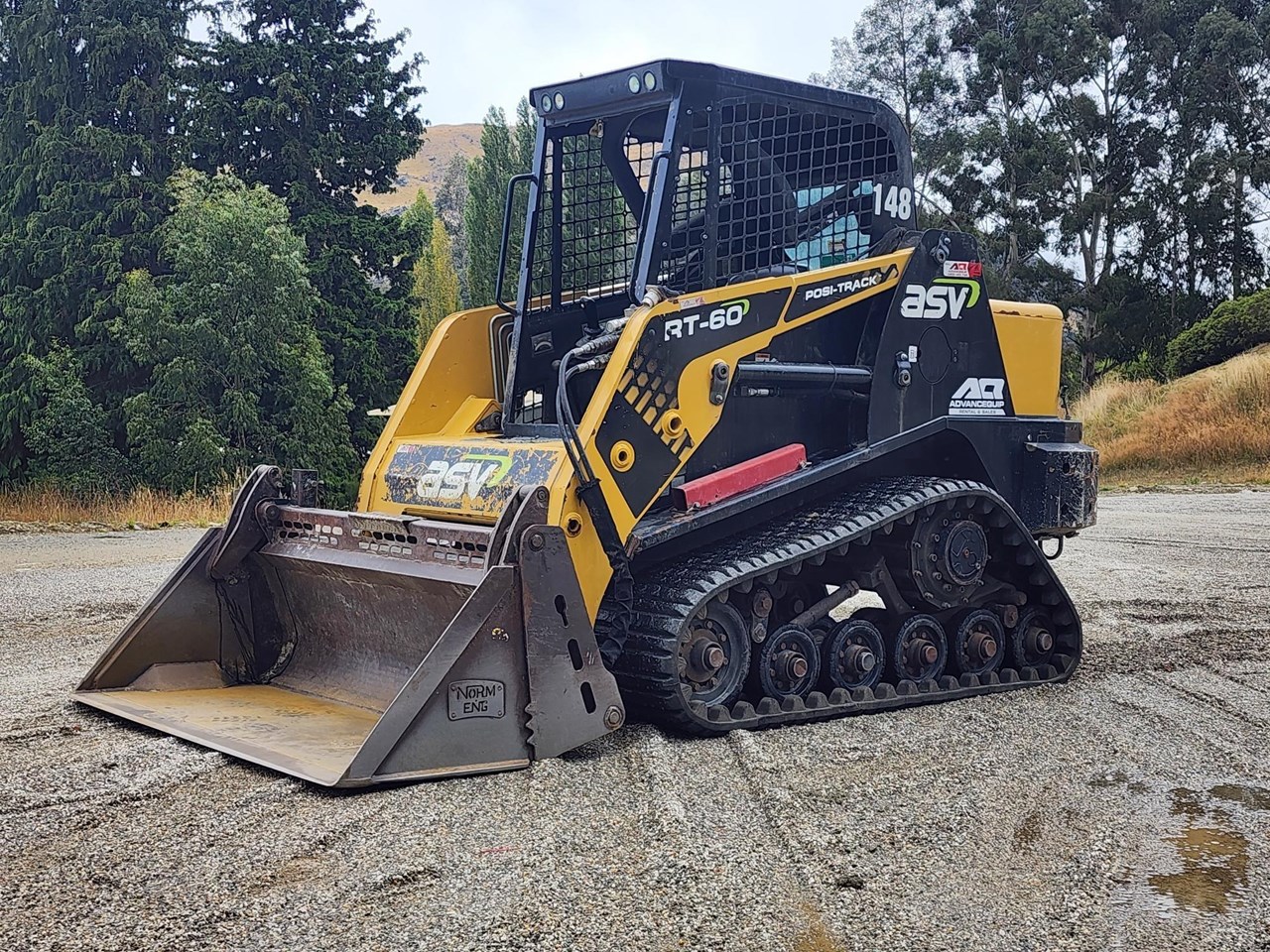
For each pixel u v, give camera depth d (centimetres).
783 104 592
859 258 632
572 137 622
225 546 583
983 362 651
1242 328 3136
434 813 407
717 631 532
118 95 2634
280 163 2819
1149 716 578
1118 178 4400
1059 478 661
